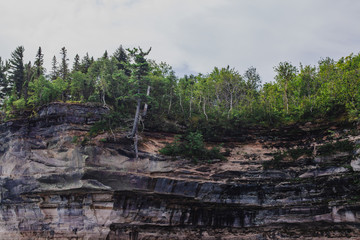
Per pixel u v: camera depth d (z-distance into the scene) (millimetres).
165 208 37750
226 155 41875
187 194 38219
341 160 37344
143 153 38938
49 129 39969
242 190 38719
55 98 45812
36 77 59625
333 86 45500
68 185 36688
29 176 38312
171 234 37719
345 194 35438
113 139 38531
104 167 36969
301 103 45906
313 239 35625
